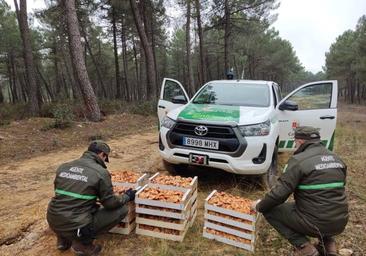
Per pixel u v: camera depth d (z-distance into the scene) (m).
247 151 4.60
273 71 64.00
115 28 29.53
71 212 3.11
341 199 3.04
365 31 38.84
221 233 3.65
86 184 3.16
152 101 16.27
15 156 7.38
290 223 3.19
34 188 5.32
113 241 3.61
